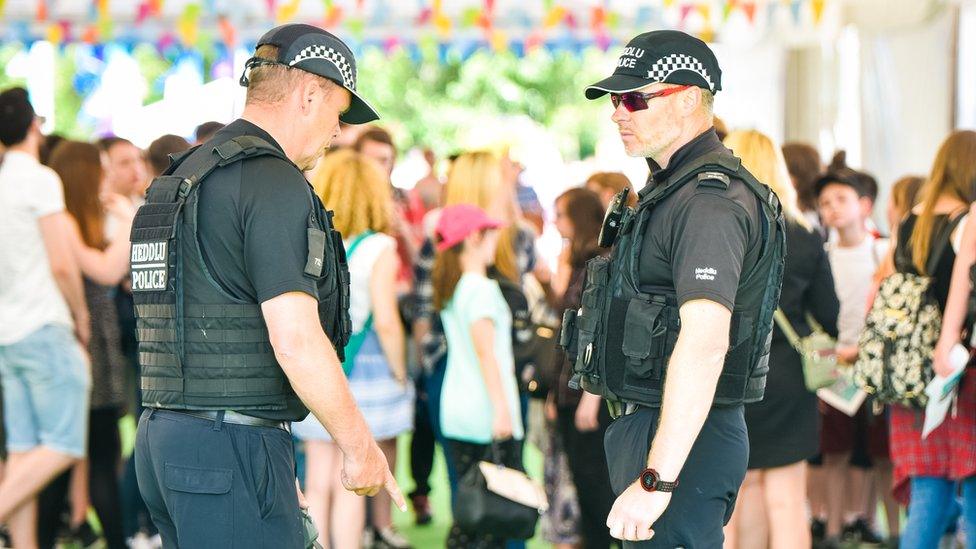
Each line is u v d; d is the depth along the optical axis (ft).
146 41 40.63
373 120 14.11
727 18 38.40
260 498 12.92
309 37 13.35
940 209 21.18
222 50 40.91
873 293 23.52
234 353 12.78
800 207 26.43
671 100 13.89
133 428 43.39
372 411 22.48
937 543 21.16
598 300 14.16
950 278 20.92
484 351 22.16
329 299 13.19
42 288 22.44
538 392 23.95
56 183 22.61
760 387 14.05
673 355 12.76
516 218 25.70
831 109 41.37
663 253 13.51
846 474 28.14
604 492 22.06
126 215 24.84
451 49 41.11
